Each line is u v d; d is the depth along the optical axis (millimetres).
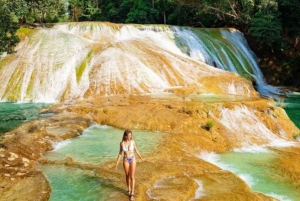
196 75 27375
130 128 17891
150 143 15148
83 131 17438
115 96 23562
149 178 11203
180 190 10508
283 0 40094
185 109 18797
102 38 33438
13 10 30797
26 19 37531
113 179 11211
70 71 26969
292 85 38000
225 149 16094
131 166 9859
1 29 25156
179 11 49438
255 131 18328
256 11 41625
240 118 19078
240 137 17469
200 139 16156
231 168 13805
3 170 11836
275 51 40562
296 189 12109
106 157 13484
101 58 27328
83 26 34750
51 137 15477
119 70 26031
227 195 10477
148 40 32719
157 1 53938
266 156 15320
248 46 40812
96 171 11906
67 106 21625
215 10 44875
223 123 18375
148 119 18188
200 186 11156
